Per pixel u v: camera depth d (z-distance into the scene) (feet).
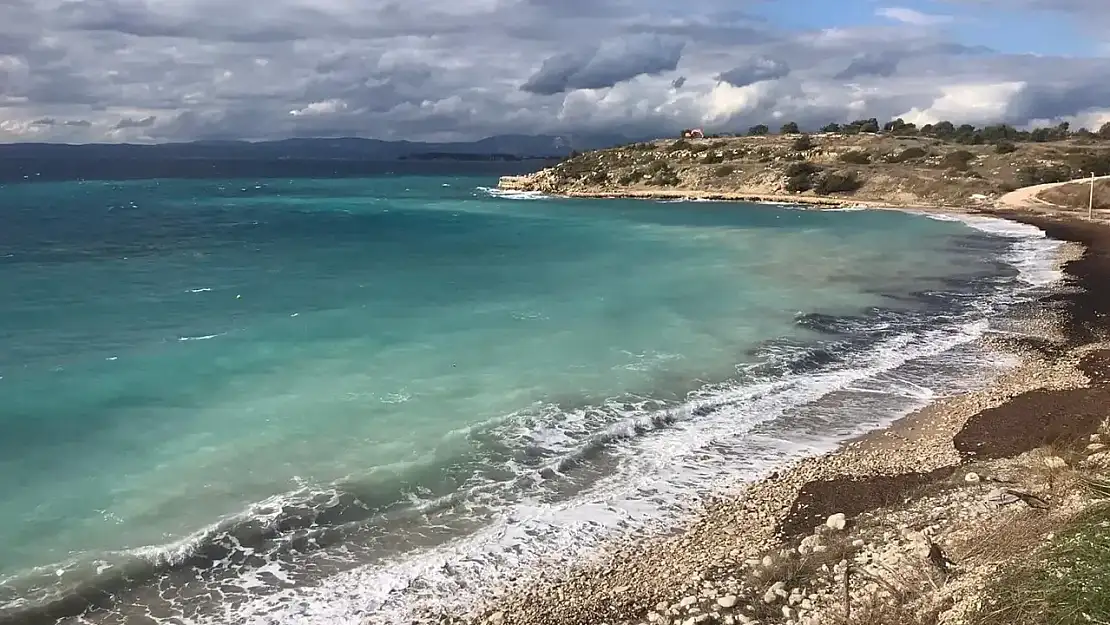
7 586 28.27
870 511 32.37
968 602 21.21
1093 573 19.52
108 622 26.50
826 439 41.98
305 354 57.72
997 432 41.52
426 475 37.68
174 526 32.76
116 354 57.47
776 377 53.11
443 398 48.34
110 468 38.17
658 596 26.71
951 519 28.99
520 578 28.84
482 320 69.10
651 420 44.78
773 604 24.63
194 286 86.74
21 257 109.70
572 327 66.64
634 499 35.14
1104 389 47.96
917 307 75.82
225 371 53.47
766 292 83.15
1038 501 29.55
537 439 42.06
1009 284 88.12
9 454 39.58
